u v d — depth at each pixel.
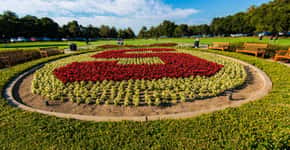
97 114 4.16
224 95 5.18
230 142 2.54
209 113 3.54
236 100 4.82
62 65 9.88
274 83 5.59
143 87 5.80
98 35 91.75
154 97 5.12
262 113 3.37
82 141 2.77
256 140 2.51
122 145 2.65
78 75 7.18
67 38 77.88
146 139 2.77
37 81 6.66
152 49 18.47
